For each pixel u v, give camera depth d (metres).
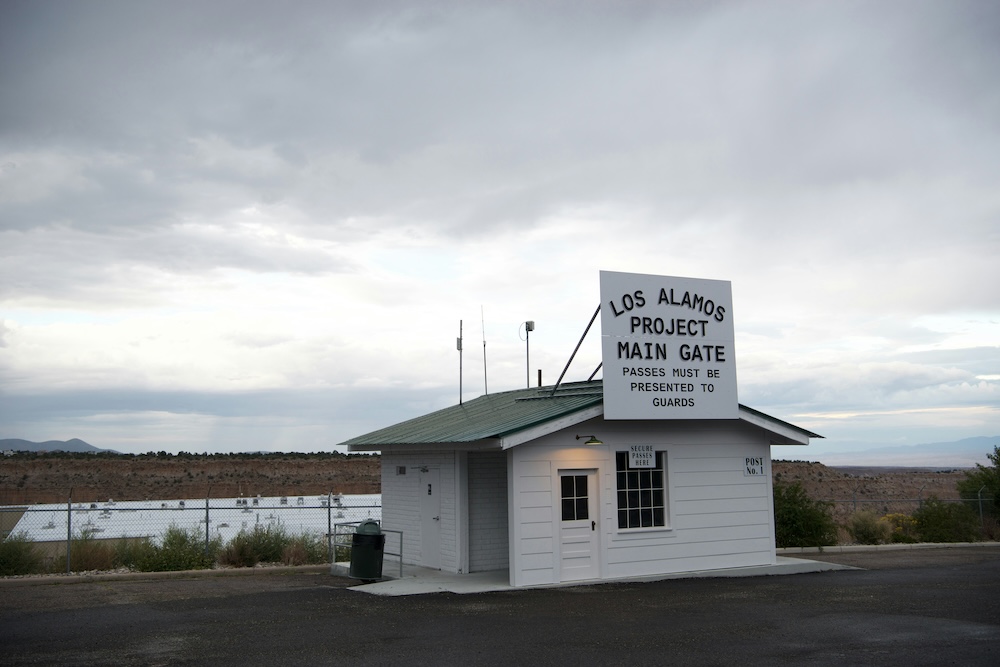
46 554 20.89
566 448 17.88
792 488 25.39
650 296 18.91
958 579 18.50
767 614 14.02
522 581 17.06
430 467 20.42
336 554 21.69
